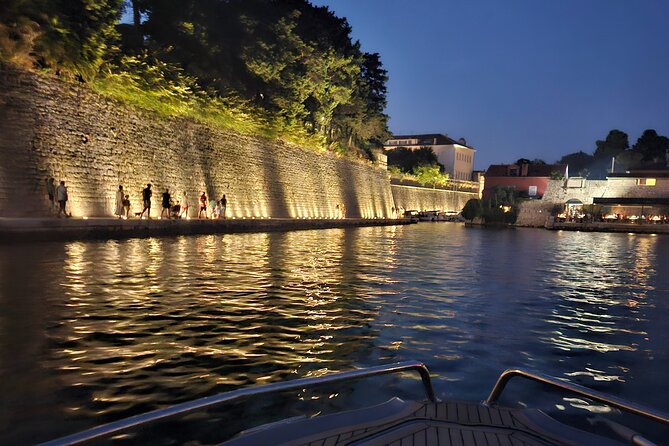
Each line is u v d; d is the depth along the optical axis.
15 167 18.81
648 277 15.82
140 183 25.78
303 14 51.81
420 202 87.56
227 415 4.44
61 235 18.23
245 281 11.70
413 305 9.75
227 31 36.69
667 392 5.48
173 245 19.45
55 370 5.35
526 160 101.94
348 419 3.25
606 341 7.55
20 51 18.92
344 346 6.74
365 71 67.19
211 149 32.28
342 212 51.59
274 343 6.73
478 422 3.19
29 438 3.87
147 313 8.07
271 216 39.59
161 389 4.98
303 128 46.06
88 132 22.47
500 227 65.00
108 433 2.28
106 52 23.89
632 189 66.69
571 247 29.59
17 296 8.79
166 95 27.72
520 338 7.57
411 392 5.14
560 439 3.04
